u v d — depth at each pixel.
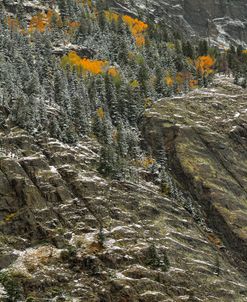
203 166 103.56
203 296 75.50
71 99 108.94
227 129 115.19
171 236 83.94
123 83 121.38
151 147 108.06
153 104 119.06
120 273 73.69
